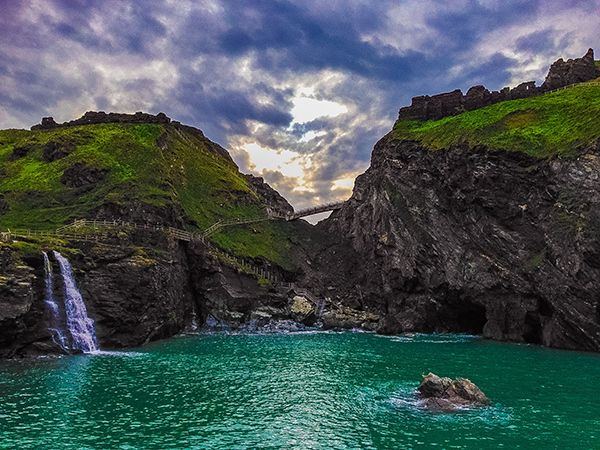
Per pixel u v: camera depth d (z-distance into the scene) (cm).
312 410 3155
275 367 4600
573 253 5859
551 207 6462
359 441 2600
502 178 7088
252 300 8400
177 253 8000
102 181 9375
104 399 3353
